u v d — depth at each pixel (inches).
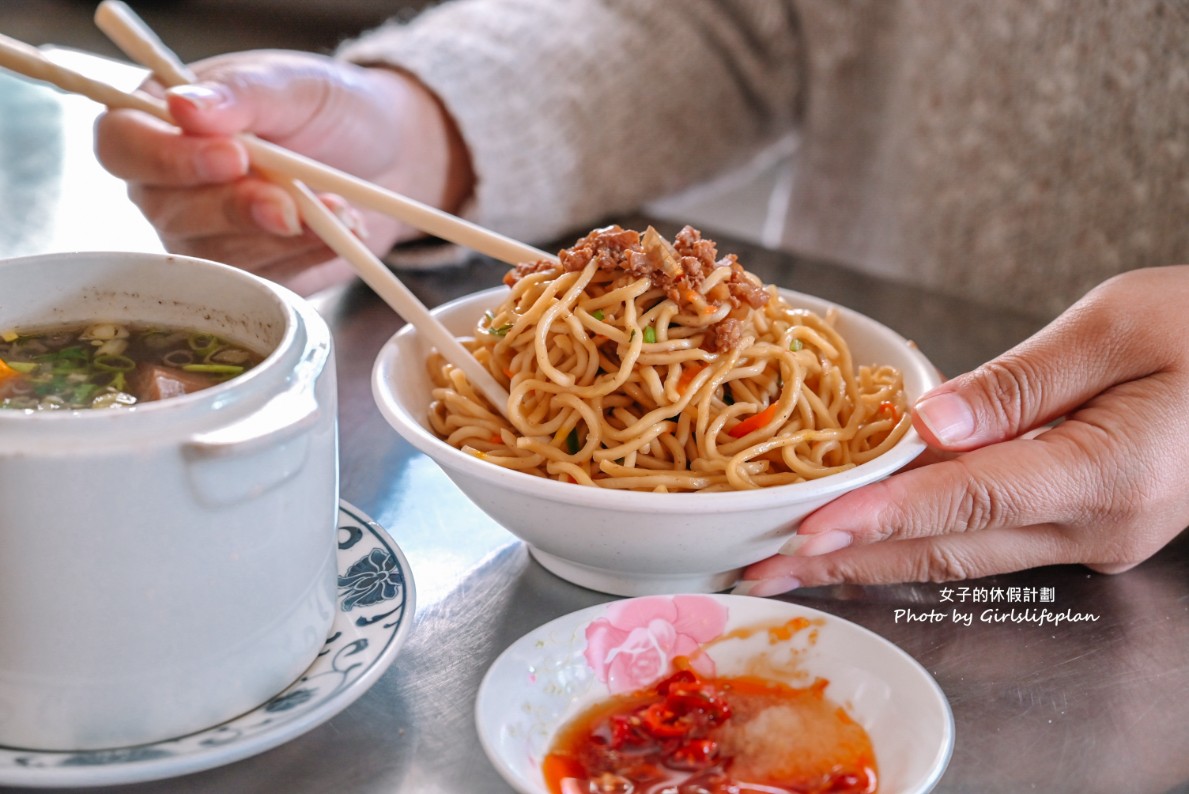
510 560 18.9
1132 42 27.4
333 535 15.8
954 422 18.0
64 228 26.7
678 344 18.9
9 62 19.8
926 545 18.4
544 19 30.4
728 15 33.3
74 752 14.6
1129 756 16.1
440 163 28.2
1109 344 18.5
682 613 16.9
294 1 66.9
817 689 16.5
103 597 14.0
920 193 31.9
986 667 17.4
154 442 13.6
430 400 20.1
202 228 23.6
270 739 14.6
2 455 13.4
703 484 18.3
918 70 31.1
